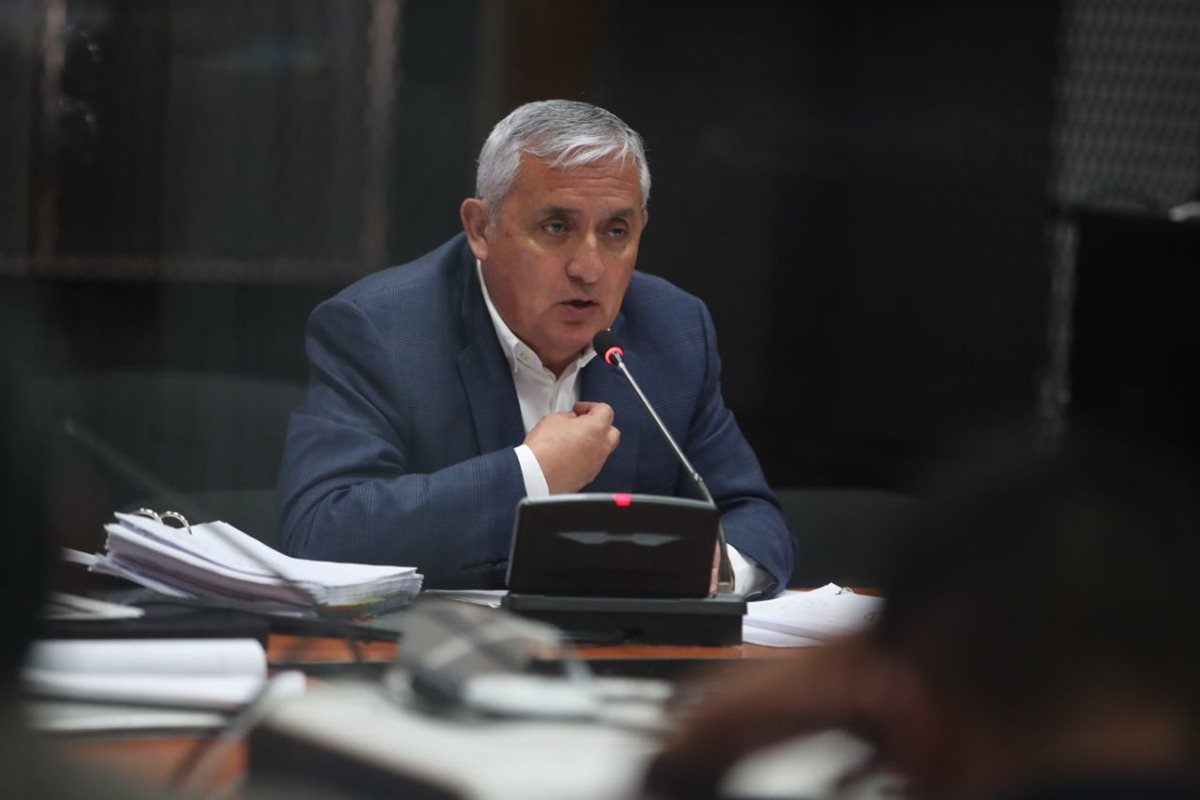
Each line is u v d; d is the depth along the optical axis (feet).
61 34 56.95
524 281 26.32
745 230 78.23
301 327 61.52
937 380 78.28
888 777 6.59
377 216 63.98
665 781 7.70
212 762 12.51
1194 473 6.15
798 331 79.20
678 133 75.36
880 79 78.84
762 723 7.44
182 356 59.31
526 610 19.44
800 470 77.56
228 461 43.42
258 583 19.01
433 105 64.59
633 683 15.85
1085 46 78.95
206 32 60.23
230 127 61.16
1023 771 6.06
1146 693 5.94
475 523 23.57
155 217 59.16
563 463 24.34
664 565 19.83
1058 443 6.17
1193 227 55.67
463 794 10.89
